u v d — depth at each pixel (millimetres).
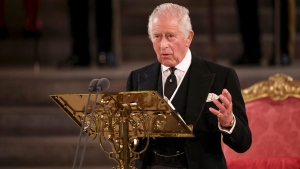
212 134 11273
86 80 25188
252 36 27391
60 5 31781
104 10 27656
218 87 11414
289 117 14469
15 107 24875
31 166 22891
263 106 14648
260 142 14500
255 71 25766
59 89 25203
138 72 12078
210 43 29531
